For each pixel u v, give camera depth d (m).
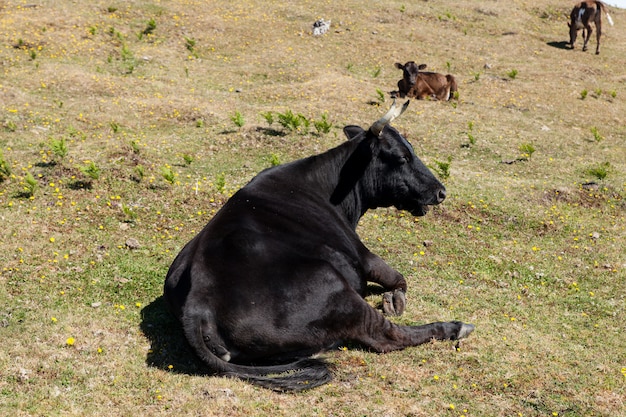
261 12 27.08
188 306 5.89
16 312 7.16
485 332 7.49
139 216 10.53
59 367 6.12
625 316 8.51
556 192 13.44
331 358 6.51
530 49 27.59
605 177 14.54
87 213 10.37
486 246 10.67
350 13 28.16
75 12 24.11
